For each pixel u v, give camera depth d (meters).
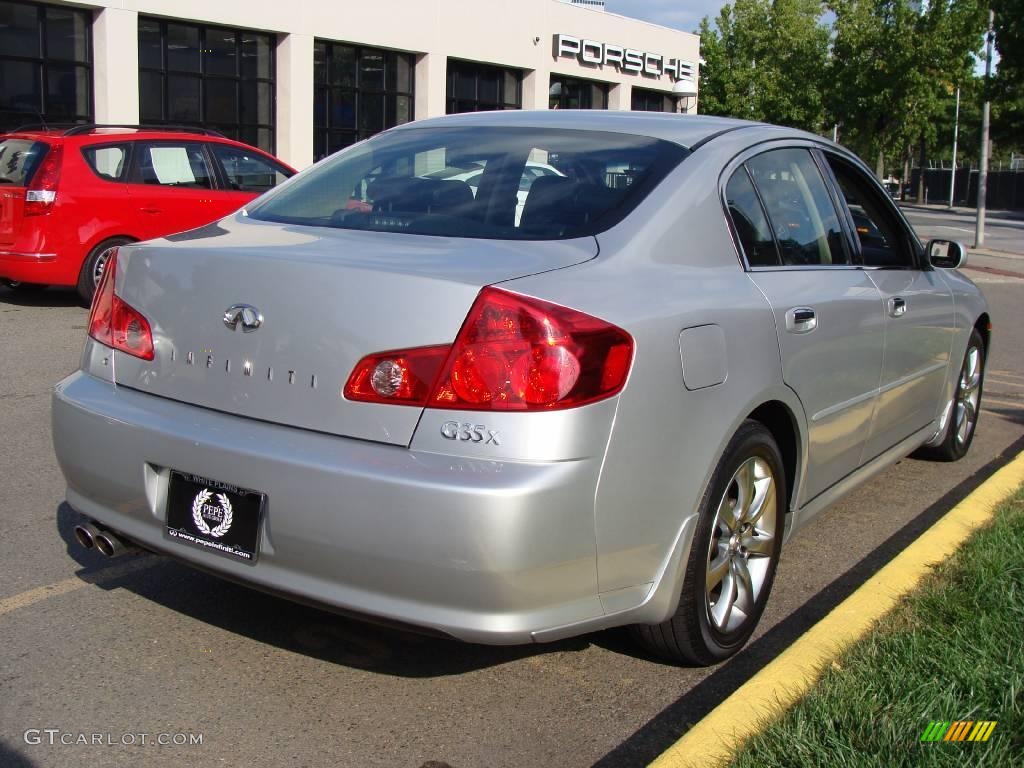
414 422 2.68
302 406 2.83
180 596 3.81
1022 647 3.25
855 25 32.09
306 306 2.84
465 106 28.06
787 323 3.48
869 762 2.60
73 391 3.30
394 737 2.93
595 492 2.71
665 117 4.02
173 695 3.11
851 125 33.00
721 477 3.16
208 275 3.04
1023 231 36.91
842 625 3.46
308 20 22.97
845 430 4.09
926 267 5.07
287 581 2.81
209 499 2.92
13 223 9.79
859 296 4.08
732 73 41.94
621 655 3.47
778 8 40.56
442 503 2.57
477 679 3.28
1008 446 6.49
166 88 21.03
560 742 2.95
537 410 2.63
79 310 10.13
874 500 5.27
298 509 2.74
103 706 3.03
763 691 3.02
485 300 2.68
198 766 2.76
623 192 3.34
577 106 32.22
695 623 3.17
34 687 3.12
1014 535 4.29
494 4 27.72
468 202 3.43
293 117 23.03
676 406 2.92
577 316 2.72
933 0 31.05
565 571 2.71
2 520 4.50
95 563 4.09
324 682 3.23
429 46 25.98
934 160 90.38
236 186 10.96
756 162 3.80
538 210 3.31
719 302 3.18
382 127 25.84
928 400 5.15
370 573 2.68
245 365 2.94
